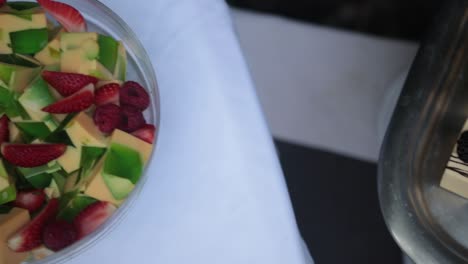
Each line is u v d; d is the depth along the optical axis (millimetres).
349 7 1158
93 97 566
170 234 580
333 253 1018
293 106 1114
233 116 598
